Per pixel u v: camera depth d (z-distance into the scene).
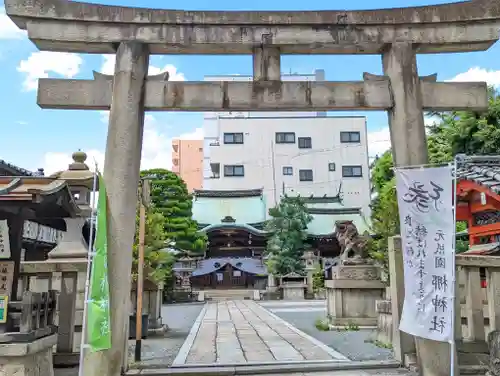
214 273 44.38
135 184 7.52
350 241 16.47
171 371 8.20
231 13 7.95
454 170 6.36
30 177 6.98
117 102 7.60
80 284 9.32
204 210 47.28
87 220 10.74
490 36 8.10
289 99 7.91
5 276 6.30
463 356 8.26
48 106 7.72
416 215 6.82
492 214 10.55
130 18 7.81
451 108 8.15
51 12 7.67
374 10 8.16
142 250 10.10
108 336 6.34
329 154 53.94
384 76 8.15
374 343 11.61
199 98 7.82
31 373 6.11
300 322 17.67
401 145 7.85
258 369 8.36
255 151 53.81
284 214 37.62
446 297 6.28
